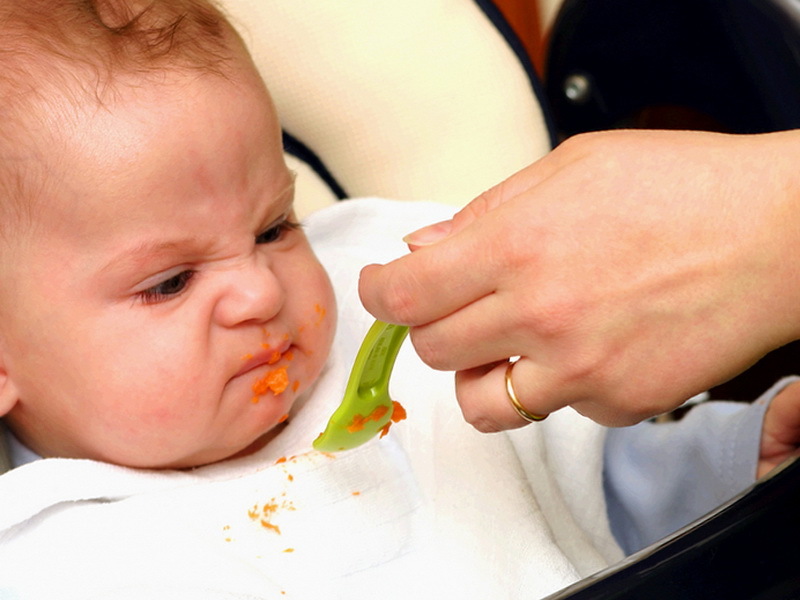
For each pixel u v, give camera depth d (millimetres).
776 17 1027
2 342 804
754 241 568
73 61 761
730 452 961
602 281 577
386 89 1139
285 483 841
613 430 1058
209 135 769
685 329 584
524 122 1176
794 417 919
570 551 976
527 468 982
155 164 750
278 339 822
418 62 1141
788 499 554
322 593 808
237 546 805
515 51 1186
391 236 1141
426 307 616
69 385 798
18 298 781
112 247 756
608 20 1157
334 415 711
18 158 749
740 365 602
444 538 866
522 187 641
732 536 539
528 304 587
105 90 756
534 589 858
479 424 675
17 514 771
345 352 1032
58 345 786
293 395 858
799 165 579
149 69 768
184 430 804
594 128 1271
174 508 805
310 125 1158
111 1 804
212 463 880
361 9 1133
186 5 830
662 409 623
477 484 896
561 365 604
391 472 893
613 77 1213
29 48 762
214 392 799
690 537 545
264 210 817
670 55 1149
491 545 866
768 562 529
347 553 834
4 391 820
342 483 859
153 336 778
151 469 848
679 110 1199
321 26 1119
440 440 918
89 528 777
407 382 962
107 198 746
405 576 849
